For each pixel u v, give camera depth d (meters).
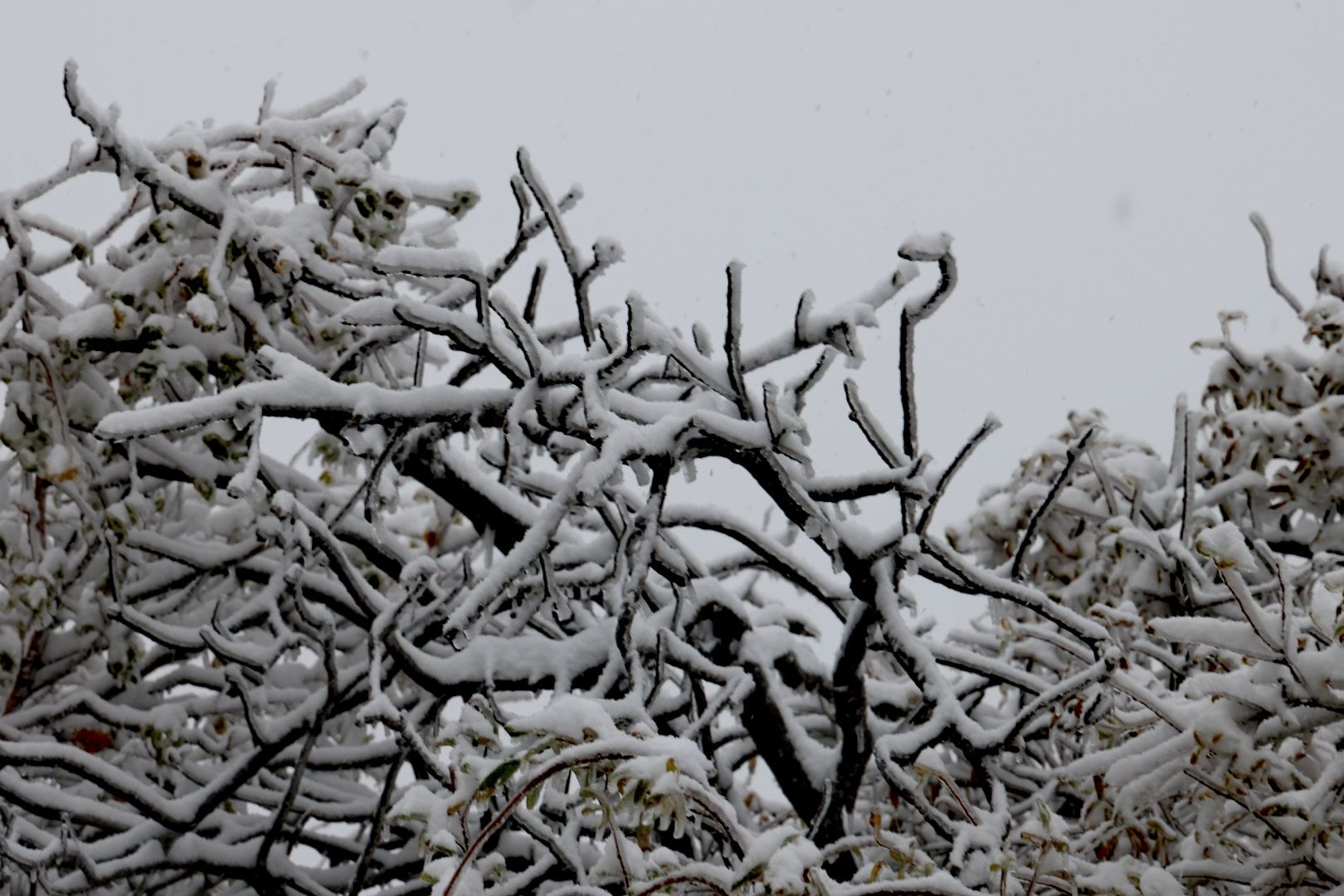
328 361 6.42
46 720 6.45
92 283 6.06
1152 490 7.71
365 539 6.83
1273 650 4.13
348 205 6.25
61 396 5.79
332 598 6.96
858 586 5.35
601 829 3.35
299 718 6.06
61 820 5.99
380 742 6.75
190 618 7.12
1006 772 7.01
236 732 7.33
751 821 6.51
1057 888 4.21
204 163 5.77
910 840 3.76
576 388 5.29
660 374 5.67
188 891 6.86
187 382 6.47
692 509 6.16
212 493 6.34
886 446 5.06
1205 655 5.00
